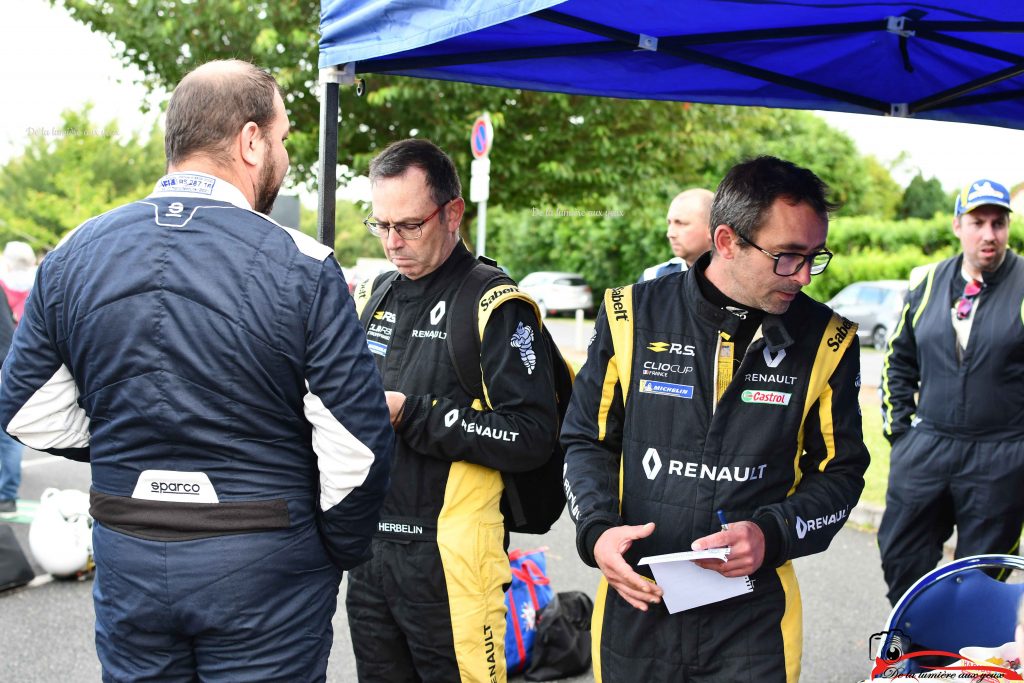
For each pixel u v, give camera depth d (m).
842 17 2.50
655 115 9.03
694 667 1.87
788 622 1.90
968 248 3.48
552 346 2.48
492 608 2.28
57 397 1.70
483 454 2.18
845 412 1.89
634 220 10.26
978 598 2.12
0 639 4.00
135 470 1.61
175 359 1.56
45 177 32.91
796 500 1.83
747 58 2.85
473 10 1.98
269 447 1.61
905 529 3.73
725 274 1.85
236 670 1.61
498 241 34.34
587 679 3.53
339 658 3.90
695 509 1.86
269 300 1.57
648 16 2.46
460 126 8.32
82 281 1.61
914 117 3.19
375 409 1.65
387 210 2.23
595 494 1.87
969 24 2.45
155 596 1.59
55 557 4.64
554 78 3.06
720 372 1.88
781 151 33.66
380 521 2.27
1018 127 3.27
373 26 2.39
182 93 1.68
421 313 2.33
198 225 1.60
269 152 1.74
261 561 1.60
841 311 18.42
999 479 3.48
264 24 8.33
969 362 3.51
